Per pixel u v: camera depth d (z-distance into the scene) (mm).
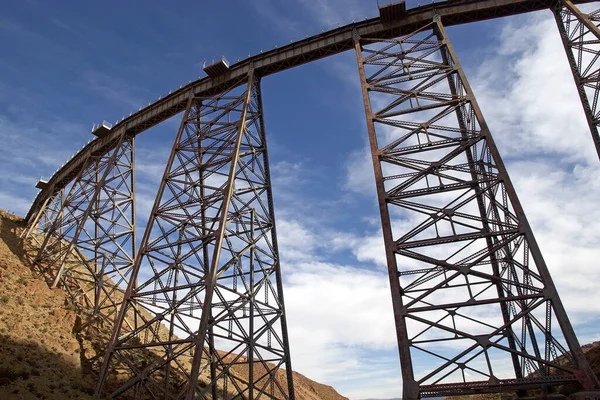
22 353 24828
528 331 21891
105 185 40469
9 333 26281
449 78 28719
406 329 19312
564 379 17109
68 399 21984
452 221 21250
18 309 30234
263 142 32562
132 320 40531
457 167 22609
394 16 30219
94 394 24516
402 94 26328
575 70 27859
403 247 21094
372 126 25062
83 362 28328
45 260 41812
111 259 39000
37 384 21891
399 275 20703
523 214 20234
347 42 31609
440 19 29547
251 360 25844
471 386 17656
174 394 29656
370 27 31109
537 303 18609
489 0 29641
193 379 22047
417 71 26953
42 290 35062
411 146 23750
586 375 16812
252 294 27547
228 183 27797
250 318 26938
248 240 28812
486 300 18938
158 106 39656
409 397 17906
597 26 26594
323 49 32406
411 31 30766
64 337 29547
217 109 33531
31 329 28266
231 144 31141
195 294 27031
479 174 23344
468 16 30109
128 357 30969
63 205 45062
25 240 47125
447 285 19734
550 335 18406
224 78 35375
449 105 25188
